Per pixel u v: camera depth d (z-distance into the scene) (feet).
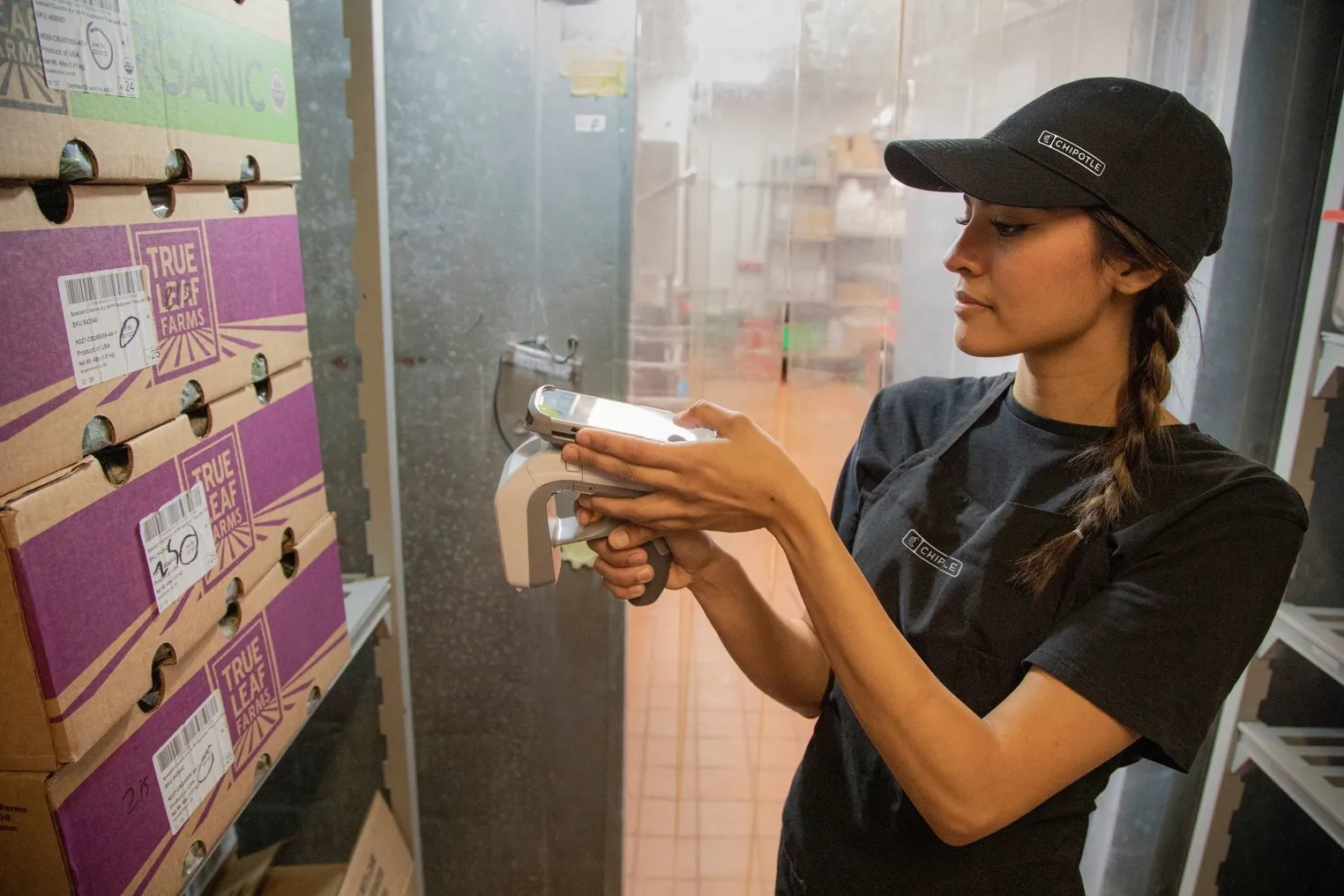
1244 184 4.51
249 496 2.53
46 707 1.72
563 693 5.01
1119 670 2.09
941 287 4.77
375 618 3.85
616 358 4.64
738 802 5.30
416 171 4.33
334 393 4.17
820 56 4.48
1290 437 4.50
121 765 1.97
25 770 1.75
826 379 4.91
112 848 1.93
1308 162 4.48
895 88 4.52
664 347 4.83
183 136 2.15
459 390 4.61
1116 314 2.40
